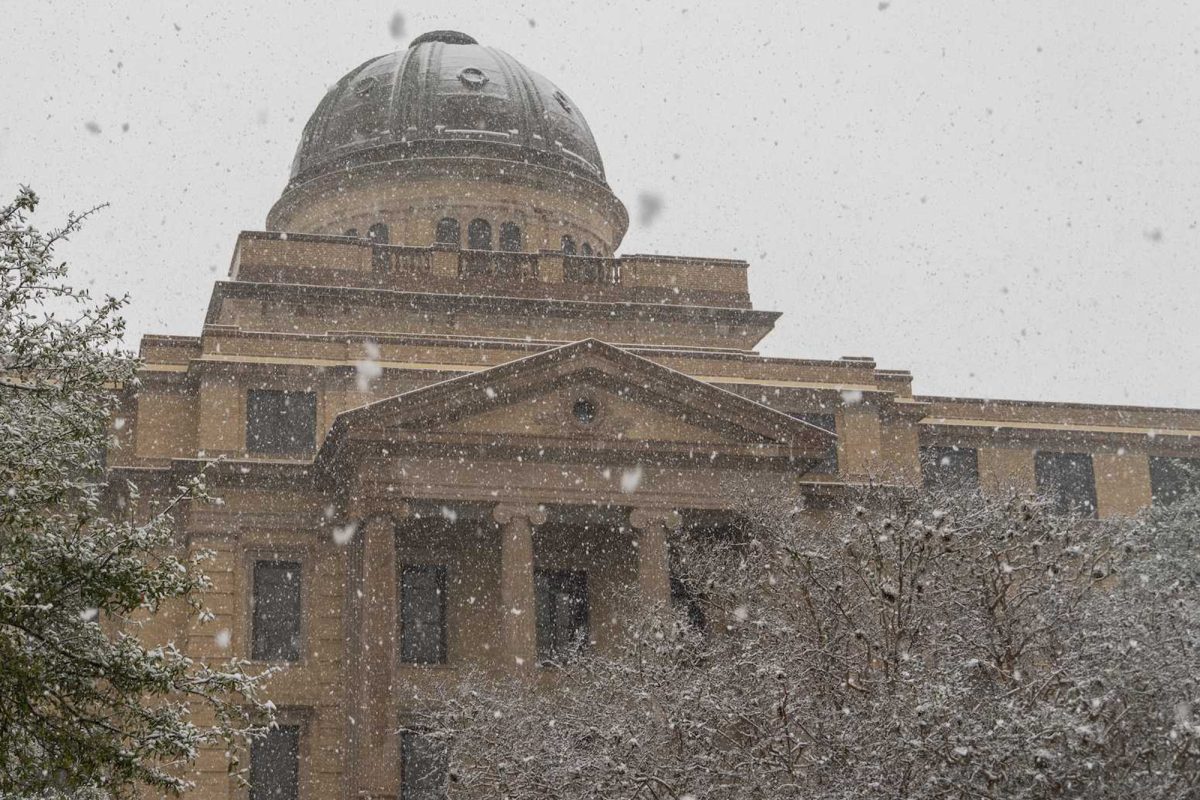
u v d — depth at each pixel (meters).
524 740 31.83
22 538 21.89
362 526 47.62
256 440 51.09
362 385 52.00
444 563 51.28
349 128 64.88
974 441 58.06
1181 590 28.17
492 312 57.47
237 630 49.09
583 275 59.69
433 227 62.91
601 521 49.69
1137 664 24.33
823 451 50.38
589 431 48.81
